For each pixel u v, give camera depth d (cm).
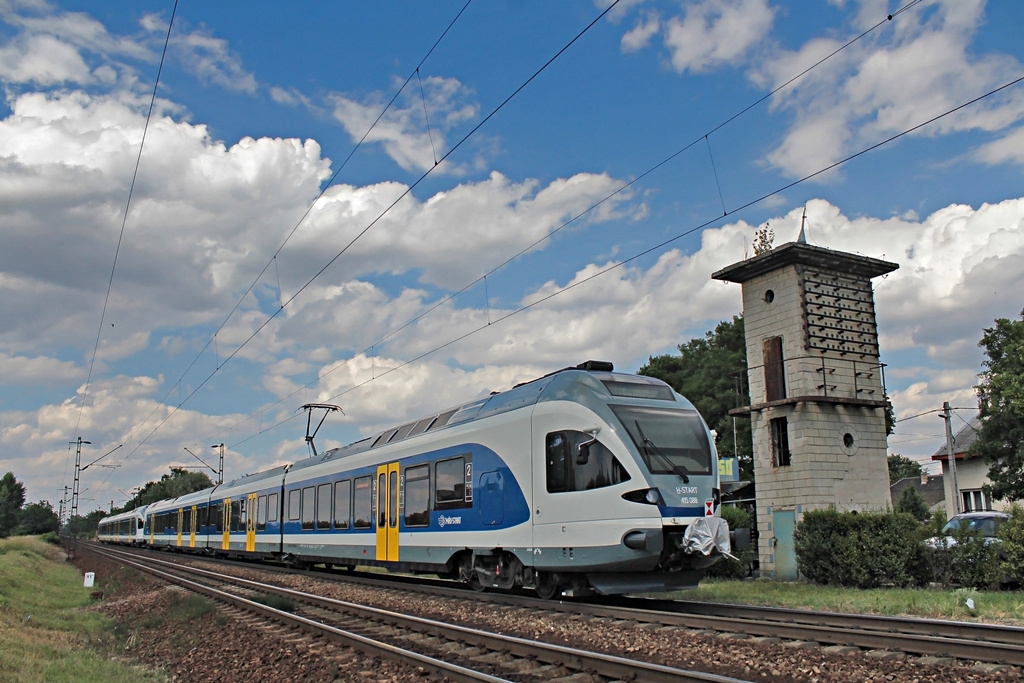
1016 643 824
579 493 1274
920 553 1491
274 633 1183
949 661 761
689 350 4756
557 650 852
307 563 2547
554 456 1329
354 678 858
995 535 1496
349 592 1747
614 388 1330
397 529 1789
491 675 830
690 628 1018
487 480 1480
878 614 1130
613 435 1253
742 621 980
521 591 1598
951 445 3142
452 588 1623
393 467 1845
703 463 1280
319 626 1123
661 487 1215
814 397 1750
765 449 1861
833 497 1752
